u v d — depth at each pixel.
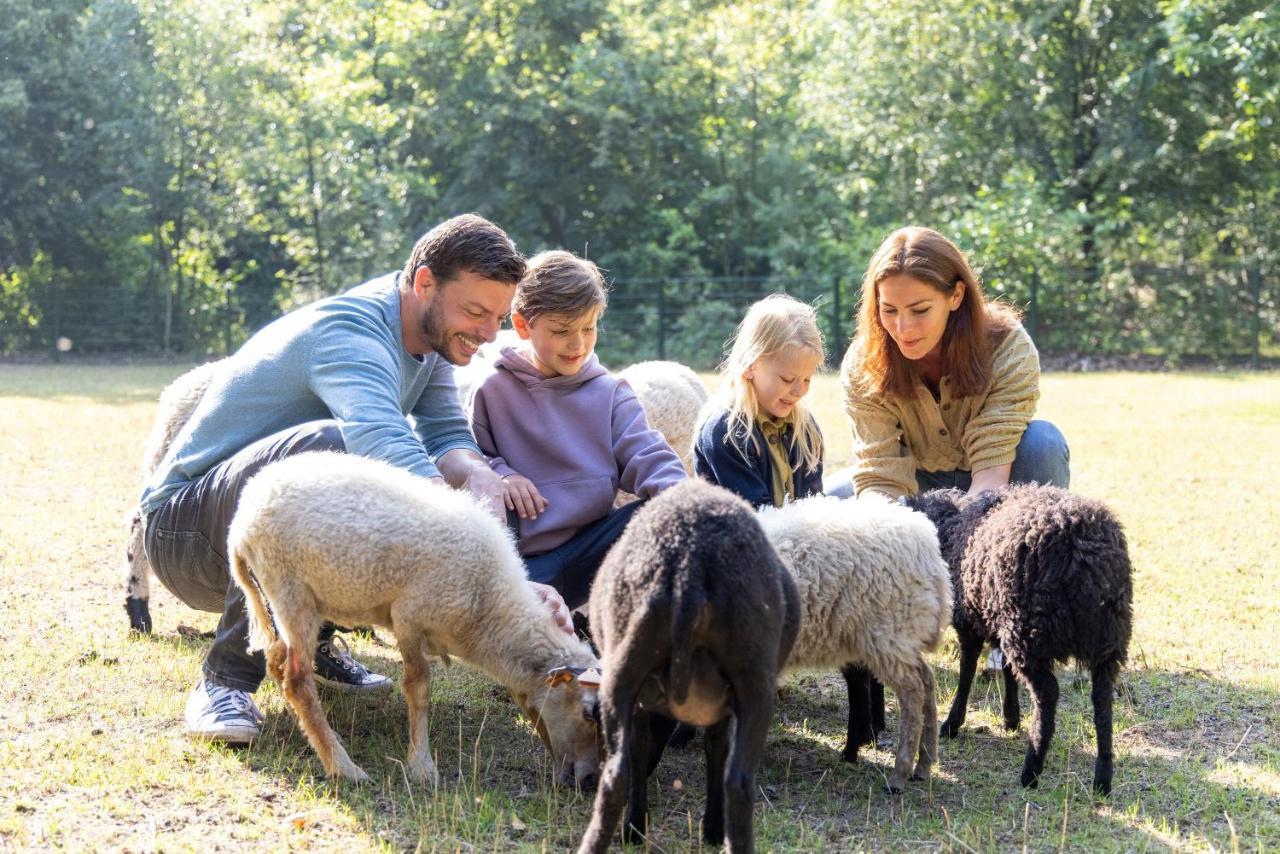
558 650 4.01
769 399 4.70
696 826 3.75
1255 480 9.30
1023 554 3.91
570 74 27.22
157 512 4.61
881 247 5.05
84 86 25.75
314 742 3.95
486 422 4.98
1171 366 22.34
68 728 4.28
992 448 5.21
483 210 27.20
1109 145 24.09
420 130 28.70
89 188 26.61
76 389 18.27
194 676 4.86
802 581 4.00
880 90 25.06
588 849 3.18
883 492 5.53
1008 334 5.26
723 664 3.22
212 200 26.53
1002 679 5.05
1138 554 6.89
